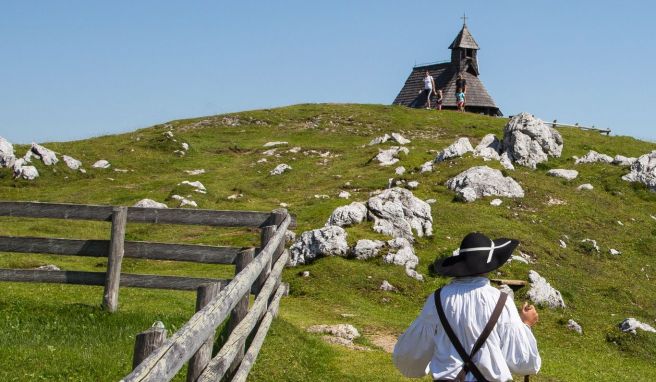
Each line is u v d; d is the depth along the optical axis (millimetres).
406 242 28250
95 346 12188
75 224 36906
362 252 27719
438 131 68000
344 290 25297
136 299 18500
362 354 14758
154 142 60344
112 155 56156
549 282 28391
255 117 75000
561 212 37406
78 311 15141
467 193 37594
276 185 47625
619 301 28297
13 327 13141
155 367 5051
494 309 6164
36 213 16562
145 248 16344
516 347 6102
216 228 36688
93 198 44250
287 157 57594
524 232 33438
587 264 31781
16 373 10234
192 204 40625
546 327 24266
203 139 65750
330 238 28094
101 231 36031
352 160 53906
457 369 6074
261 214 16219
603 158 47000
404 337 6438
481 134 66250
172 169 54844
